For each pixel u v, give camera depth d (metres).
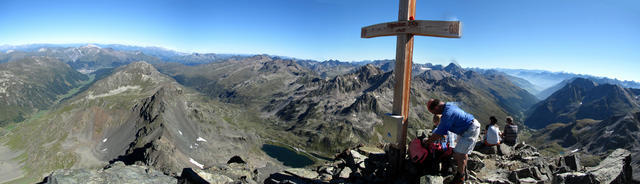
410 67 10.51
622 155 13.48
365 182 11.80
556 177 12.52
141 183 10.23
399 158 11.09
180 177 11.44
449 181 10.37
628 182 12.74
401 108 10.70
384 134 11.41
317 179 13.13
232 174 14.33
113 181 9.85
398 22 10.13
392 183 11.01
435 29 8.98
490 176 13.33
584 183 11.74
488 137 14.26
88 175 9.93
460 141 9.35
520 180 13.17
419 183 10.21
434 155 10.27
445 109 9.43
